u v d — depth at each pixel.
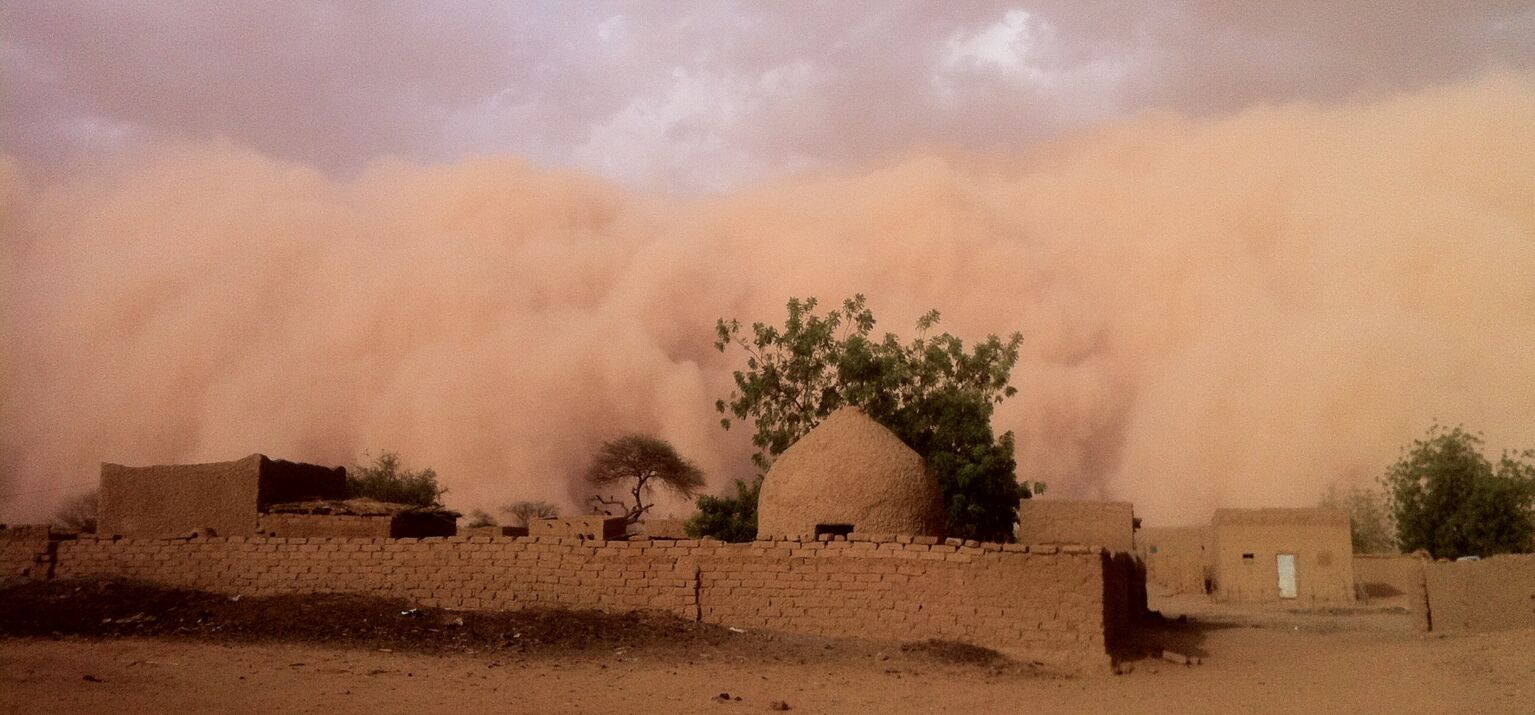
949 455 25.81
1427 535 37.00
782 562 16.80
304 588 17.91
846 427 18.30
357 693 11.60
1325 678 14.88
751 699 12.15
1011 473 26.66
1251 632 23.98
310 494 20.80
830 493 17.55
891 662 14.91
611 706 11.40
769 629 16.67
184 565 18.19
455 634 15.92
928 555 16.27
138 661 13.23
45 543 18.39
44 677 11.62
